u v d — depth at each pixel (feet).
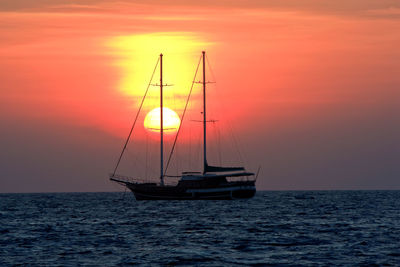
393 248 546.26
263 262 478.59
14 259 498.28
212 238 631.15
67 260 492.54
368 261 479.41
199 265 468.34
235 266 463.01
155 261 485.97
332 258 494.59
